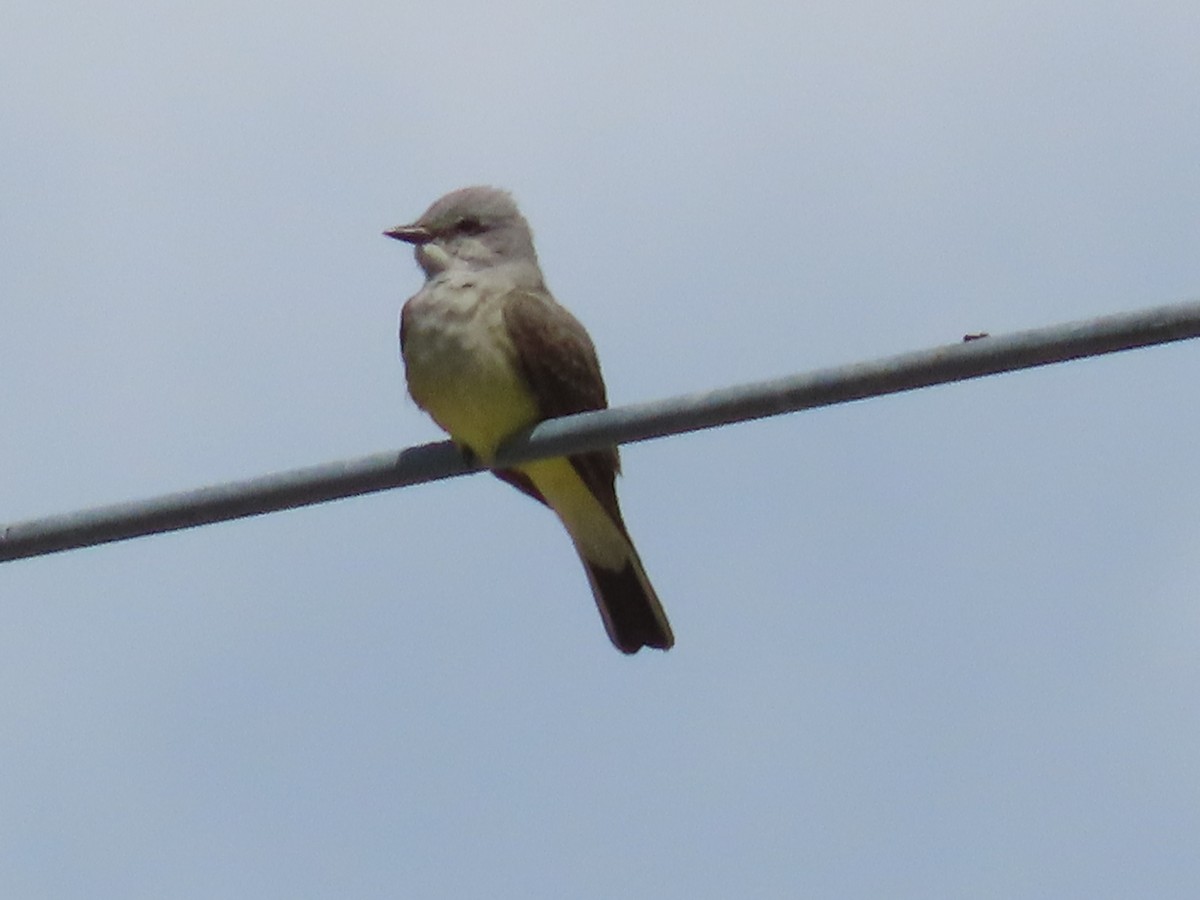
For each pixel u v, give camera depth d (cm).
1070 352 859
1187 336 850
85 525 907
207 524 918
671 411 913
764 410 894
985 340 864
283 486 921
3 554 908
